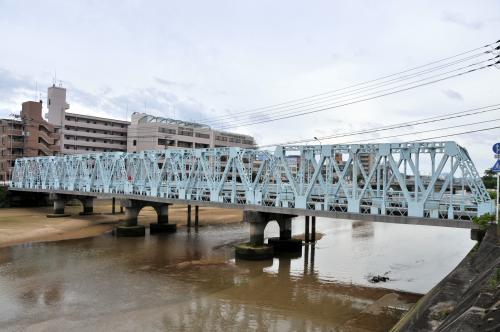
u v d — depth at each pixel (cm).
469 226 2450
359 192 3341
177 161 4591
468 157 2538
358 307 2439
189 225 5722
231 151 3925
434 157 2644
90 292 2645
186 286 2825
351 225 6481
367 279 3088
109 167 5625
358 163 3002
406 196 2727
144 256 3784
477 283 1418
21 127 9225
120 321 2156
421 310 1536
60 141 10925
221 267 3388
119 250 4053
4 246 4128
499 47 2483
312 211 3241
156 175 4897
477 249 2044
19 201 7594
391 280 3066
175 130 11500
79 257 3684
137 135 11594
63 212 6456
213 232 5350
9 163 8931
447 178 2597
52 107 11050
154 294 2630
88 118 11512
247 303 2486
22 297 2525
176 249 4147
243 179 3809
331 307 2434
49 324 2103
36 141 9294
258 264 3519
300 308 2409
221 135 12700
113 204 6875
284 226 4203
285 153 3484
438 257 3931
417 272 3319
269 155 3644
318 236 5181
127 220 5034
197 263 3519
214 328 2089
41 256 3691
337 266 3506
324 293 2709
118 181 5388
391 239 5038
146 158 4984
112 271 3198
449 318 1244
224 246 4350
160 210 5372
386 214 2834
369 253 4109
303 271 3306
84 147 11456
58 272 3131
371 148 2917
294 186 3384
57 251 3934
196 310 2345
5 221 5650
